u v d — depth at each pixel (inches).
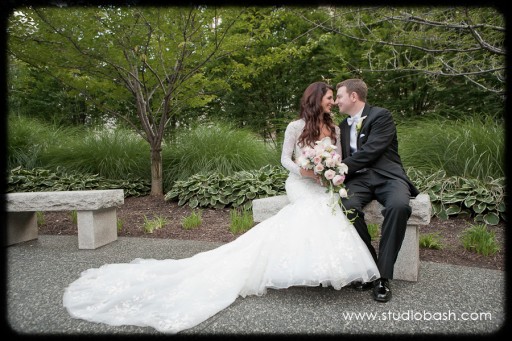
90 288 97.9
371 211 110.0
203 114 339.0
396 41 189.0
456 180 181.5
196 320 81.5
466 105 269.4
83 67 205.8
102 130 291.4
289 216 102.7
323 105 112.3
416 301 93.0
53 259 131.5
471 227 153.6
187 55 208.4
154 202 224.4
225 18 198.8
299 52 236.8
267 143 279.6
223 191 211.3
